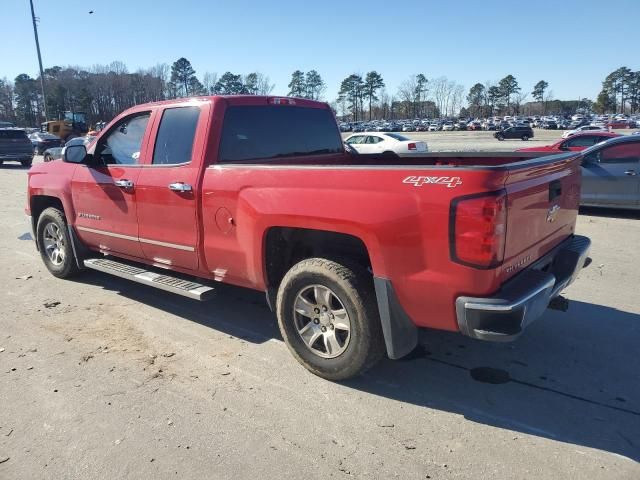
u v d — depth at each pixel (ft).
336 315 12.02
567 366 13.11
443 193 9.91
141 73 315.17
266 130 15.74
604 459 9.52
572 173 13.62
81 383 12.41
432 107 483.92
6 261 23.70
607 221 31.78
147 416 11.02
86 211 18.17
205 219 14.06
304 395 11.84
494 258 9.68
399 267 10.58
